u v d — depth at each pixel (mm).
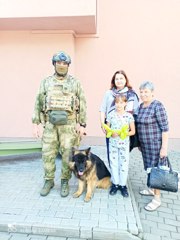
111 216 3086
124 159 3549
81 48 6246
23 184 4078
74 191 3797
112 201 3480
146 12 6059
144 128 3287
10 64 6000
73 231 2838
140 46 6176
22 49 5934
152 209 3375
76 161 3328
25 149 5094
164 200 3701
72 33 5844
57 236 2865
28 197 3598
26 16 4895
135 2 6043
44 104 3566
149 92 3252
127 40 6180
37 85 6031
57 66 3410
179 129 6340
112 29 6160
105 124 3695
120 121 3451
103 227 2854
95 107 6434
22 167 4969
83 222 2949
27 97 6086
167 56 6156
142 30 6125
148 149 3324
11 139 6199
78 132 3742
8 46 5934
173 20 6023
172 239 2783
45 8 4852
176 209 3447
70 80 3559
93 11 4820
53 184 3844
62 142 3582
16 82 6051
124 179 3607
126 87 3639
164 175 3119
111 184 3916
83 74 6340
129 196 3652
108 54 6250
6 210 3217
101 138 6504
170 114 6328
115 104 3488
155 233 2889
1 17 4926
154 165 3311
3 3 4879
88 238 2822
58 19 5043
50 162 3684
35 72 5992
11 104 6125
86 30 5871
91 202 3445
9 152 5004
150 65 6223
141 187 4113
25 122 6160
